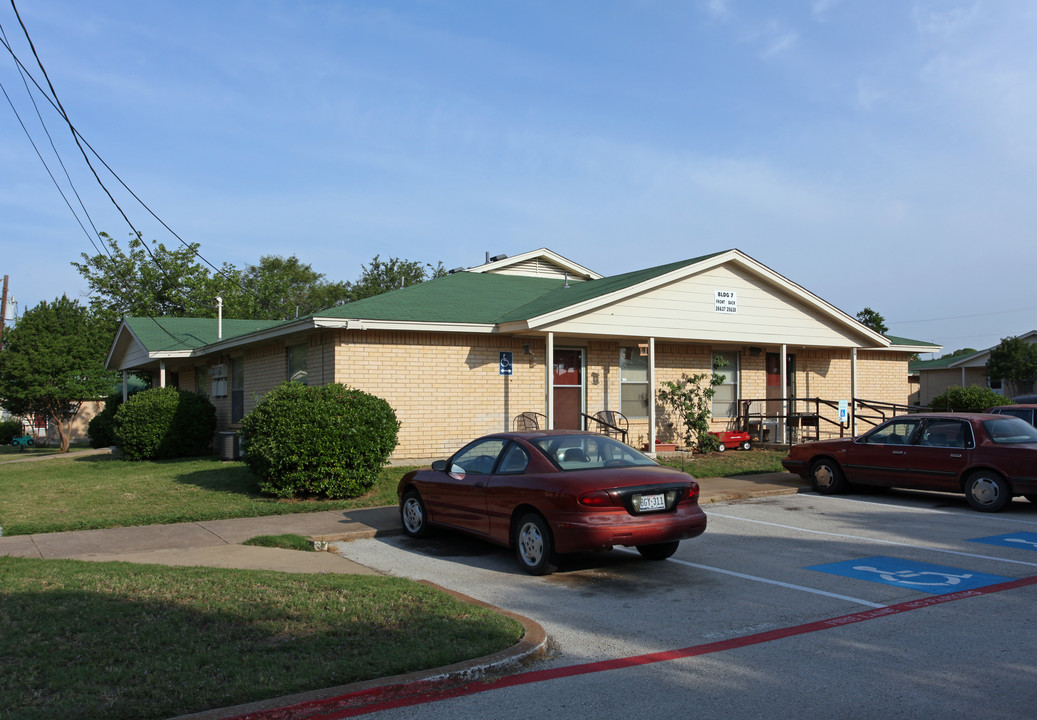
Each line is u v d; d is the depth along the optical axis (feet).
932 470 40.16
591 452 27.37
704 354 65.46
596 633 19.49
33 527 33.17
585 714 14.37
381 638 17.69
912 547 30.04
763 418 67.31
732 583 24.64
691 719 14.16
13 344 109.81
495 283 69.51
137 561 27.14
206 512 36.63
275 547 29.99
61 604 20.07
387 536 32.96
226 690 14.65
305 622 18.84
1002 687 15.67
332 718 14.11
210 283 158.81
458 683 15.84
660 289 56.18
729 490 44.60
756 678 16.24
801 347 70.44
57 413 111.75
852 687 15.71
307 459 39.78
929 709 14.58
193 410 66.80
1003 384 124.57
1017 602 22.09
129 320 82.58
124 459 68.49
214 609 19.81
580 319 52.70
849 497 43.96
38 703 13.93
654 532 24.63
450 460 30.63
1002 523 35.29
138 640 17.35
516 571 26.61
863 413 76.79
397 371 52.01
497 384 55.67
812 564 27.27
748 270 60.44
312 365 53.62
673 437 63.36
